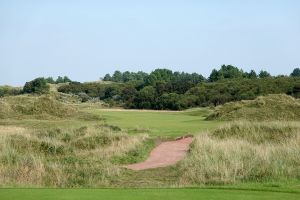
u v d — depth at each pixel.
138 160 24.14
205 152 21.61
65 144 26.83
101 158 23.56
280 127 30.25
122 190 12.42
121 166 22.16
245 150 22.00
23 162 20.38
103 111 70.44
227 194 12.01
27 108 51.38
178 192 12.16
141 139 29.69
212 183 17.00
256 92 83.56
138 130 36.50
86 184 18.16
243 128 30.38
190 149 25.47
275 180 16.75
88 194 11.78
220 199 11.31
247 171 18.27
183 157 24.08
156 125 42.66
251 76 119.31
